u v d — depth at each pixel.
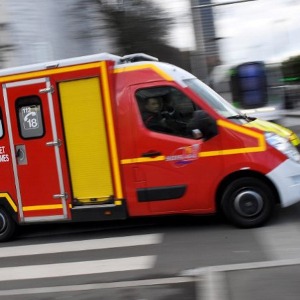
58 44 16.23
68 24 15.98
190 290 4.29
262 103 13.25
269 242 5.68
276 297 3.88
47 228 7.98
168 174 6.45
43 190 6.95
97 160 6.68
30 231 7.89
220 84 13.44
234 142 6.27
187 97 6.41
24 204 7.07
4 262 6.14
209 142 6.33
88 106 6.63
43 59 16.36
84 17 15.60
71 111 6.70
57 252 6.36
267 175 6.22
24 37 16.30
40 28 16.27
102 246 6.40
